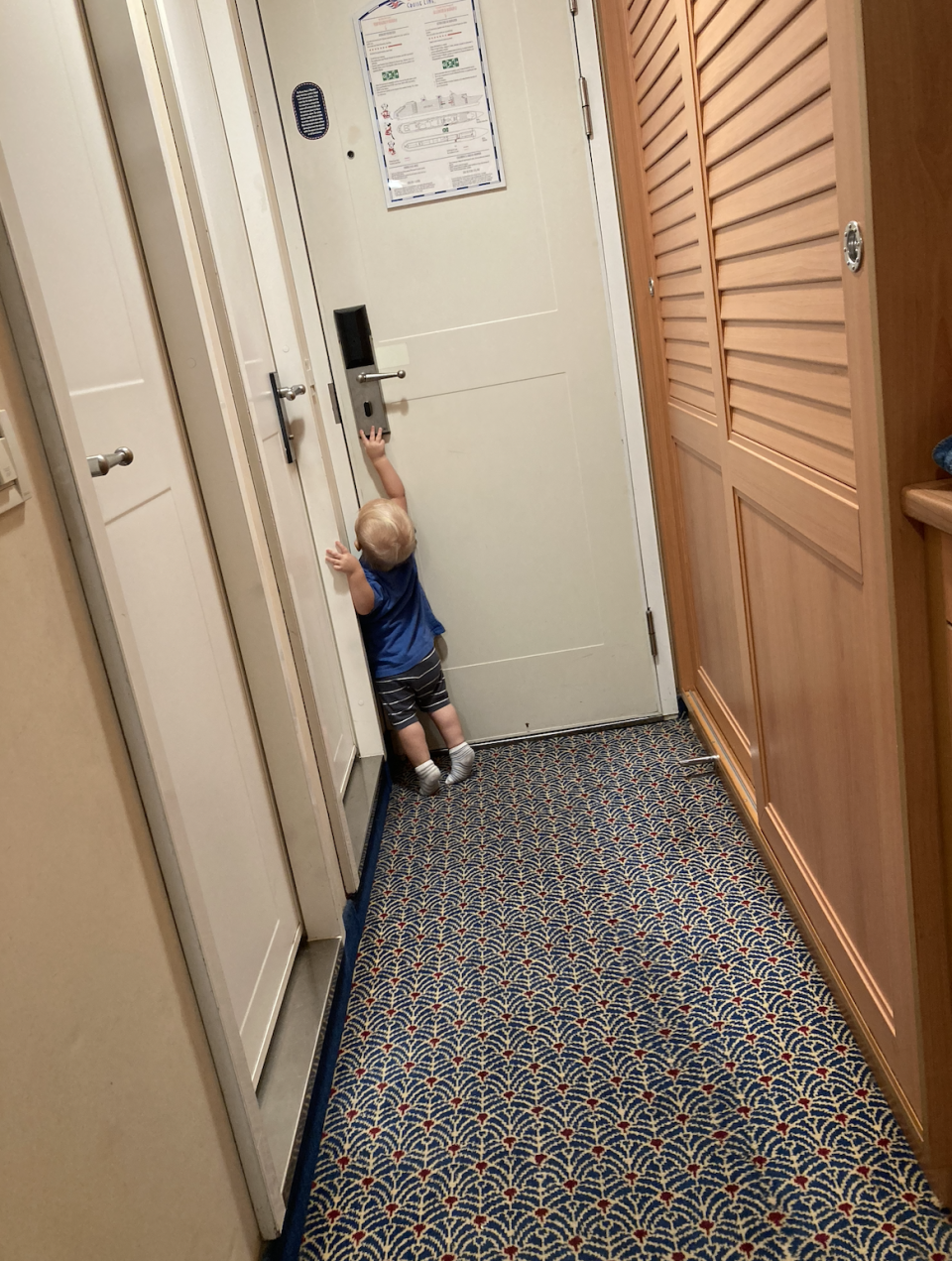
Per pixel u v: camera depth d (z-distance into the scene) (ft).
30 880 2.71
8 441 2.92
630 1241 4.34
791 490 4.75
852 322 3.54
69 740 3.09
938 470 3.37
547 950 6.46
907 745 3.62
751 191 4.78
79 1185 2.73
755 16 4.30
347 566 8.18
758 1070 5.16
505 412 8.76
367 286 8.46
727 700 7.82
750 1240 4.24
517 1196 4.68
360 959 6.72
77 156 4.56
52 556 3.15
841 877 5.02
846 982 5.18
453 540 9.11
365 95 8.03
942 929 3.84
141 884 3.49
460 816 8.45
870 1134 4.64
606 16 7.68
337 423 8.75
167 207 5.19
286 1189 4.50
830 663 4.67
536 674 9.49
